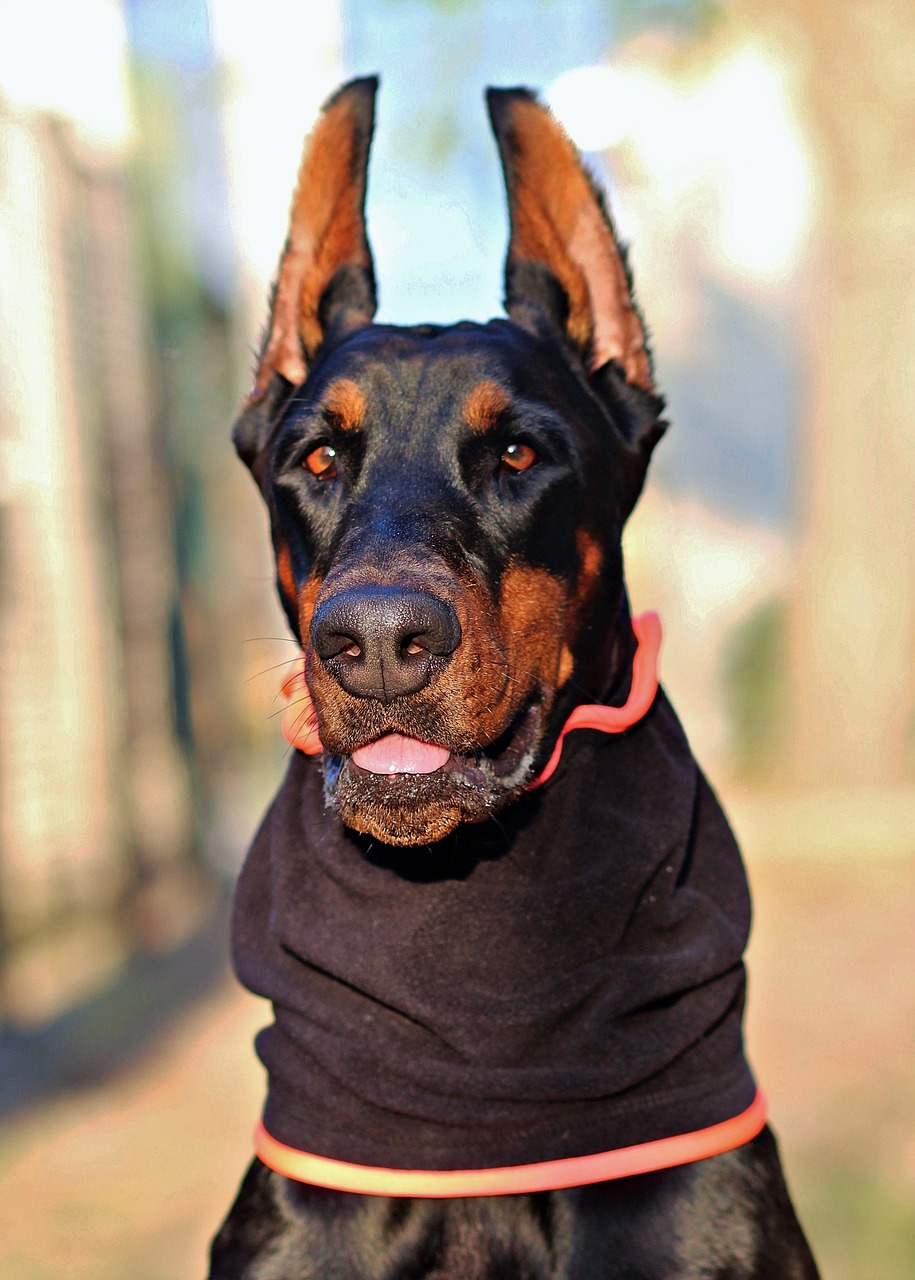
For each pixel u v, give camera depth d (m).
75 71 8.92
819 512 13.02
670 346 24.91
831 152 12.38
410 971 2.54
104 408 9.33
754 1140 2.67
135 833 9.39
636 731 2.75
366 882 2.58
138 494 9.90
